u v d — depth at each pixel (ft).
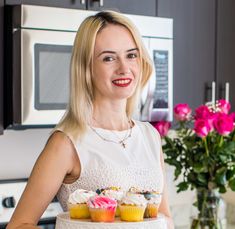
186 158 8.28
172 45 9.32
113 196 5.12
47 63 8.02
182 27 9.71
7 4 7.94
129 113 6.14
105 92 5.63
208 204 8.38
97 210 4.91
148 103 8.82
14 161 9.37
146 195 5.17
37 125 8.09
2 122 8.09
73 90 5.64
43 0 8.14
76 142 5.54
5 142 9.27
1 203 8.71
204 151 8.13
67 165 5.54
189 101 9.87
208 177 8.24
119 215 5.12
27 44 7.82
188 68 9.84
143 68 5.96
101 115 5.81
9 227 5.31
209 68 10.11
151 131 6.15
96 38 5.55
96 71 5.58
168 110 9.19
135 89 6.04
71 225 4.91
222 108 8.25
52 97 8.13
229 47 10.35
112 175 5.57
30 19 7.82
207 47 10.05
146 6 9.18
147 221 4.94
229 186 8.14
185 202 11.25
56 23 8.01
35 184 5.40
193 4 9.82
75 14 8.14
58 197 5.87
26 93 7.89
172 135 10.46
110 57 5.56
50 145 5.52
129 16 8.63
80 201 5.05
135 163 5.72
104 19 5.62
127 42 5.60
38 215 5.40
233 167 8.13
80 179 5.59
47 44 7.97
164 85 9.11
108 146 5.69
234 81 10.45
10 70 7.98
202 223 8.41
